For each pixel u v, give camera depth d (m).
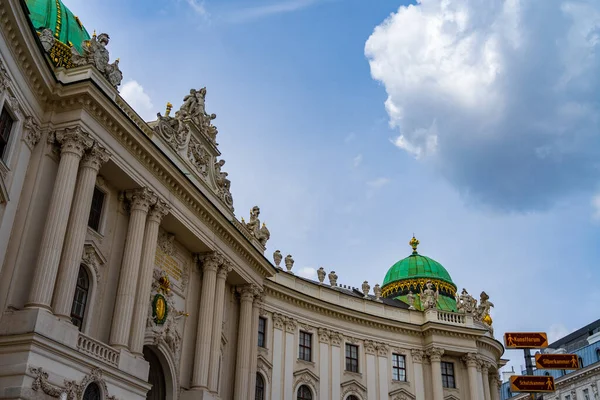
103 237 29.17
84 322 27.14
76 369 24.14
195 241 35.47
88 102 27.14
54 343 23.08
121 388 26.38
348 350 50.34
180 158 35.22
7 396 21.55
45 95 27.00
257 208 45.50
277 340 45.41
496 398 57.97
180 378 33.53
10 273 23.88
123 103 30.83
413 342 53.72
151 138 32.88
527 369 26.72
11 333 22.66
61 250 24.88
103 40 30.05
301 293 47.34
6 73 23.42
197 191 34.25
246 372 39.12
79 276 27.58
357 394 48.72
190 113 37.94
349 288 59.41
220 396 37.62
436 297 57.81
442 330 53.34
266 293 45.47
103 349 26.06
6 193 23.84
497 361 60.50
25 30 23.77
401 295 63.56
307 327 48.12
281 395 44.09
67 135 26.53
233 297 41.19
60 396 22.88
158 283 32.62
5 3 22.12
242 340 39.66
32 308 23.16
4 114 24.36
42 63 25.88
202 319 35.12
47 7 36.81
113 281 29.23
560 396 80.19
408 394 51.06
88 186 26.70
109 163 28.64
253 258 41.16
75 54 29.91
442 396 51.28
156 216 31.28
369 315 51.28
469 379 53.25
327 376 47.72
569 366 26.31
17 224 24.89
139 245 29.77
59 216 25.05
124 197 30.70
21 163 25.44
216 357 35.41
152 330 31.33
